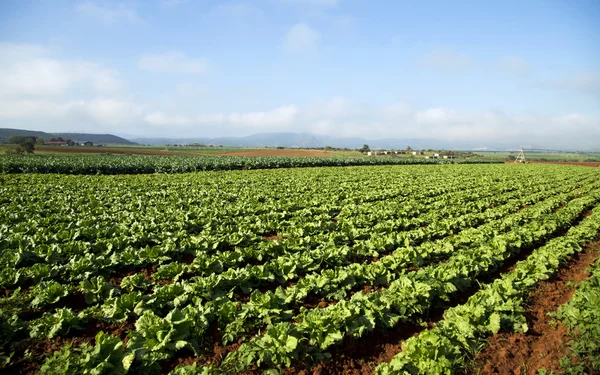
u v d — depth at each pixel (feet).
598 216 60.80
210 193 76.74
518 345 24.02
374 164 221.66
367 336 24.59
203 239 40.06
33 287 28.45
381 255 41.16
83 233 41.45
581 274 37.42
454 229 53.93
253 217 53.78
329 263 35.76
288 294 27.91
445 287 29.04
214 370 19.99
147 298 26.35
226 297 27.40
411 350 20.54
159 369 20.43
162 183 93.09
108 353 19.66
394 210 62.13
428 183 108.88
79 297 28.73
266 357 20.67
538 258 36.73
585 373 20.81
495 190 98.17
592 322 24.40
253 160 186.29
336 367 21.75
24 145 260.21
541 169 190.90
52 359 19.02
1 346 21.06
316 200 68.95
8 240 36.35
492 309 25.95
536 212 62.95
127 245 39.01
